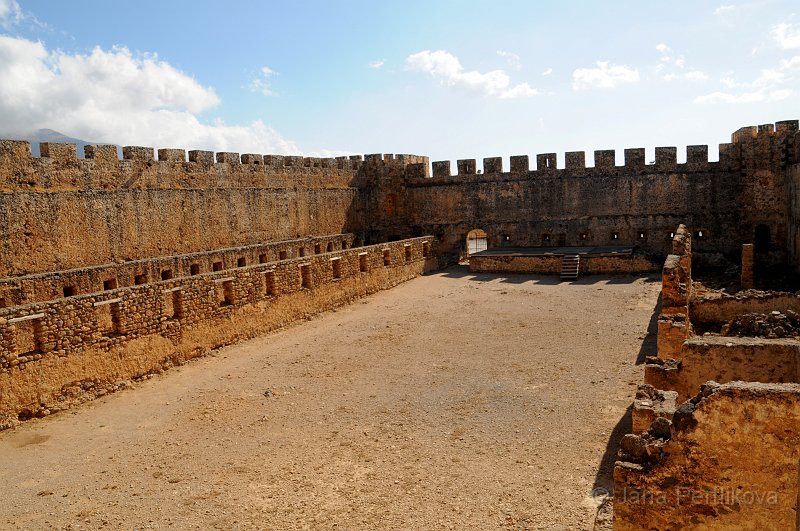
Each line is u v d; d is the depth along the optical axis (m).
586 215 44.12
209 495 12.05
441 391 17.89
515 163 45.75
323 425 15.61
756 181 39.44
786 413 7.74
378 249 35.12
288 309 26.94
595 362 19.80
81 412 16.83
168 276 30.69
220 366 21.06
